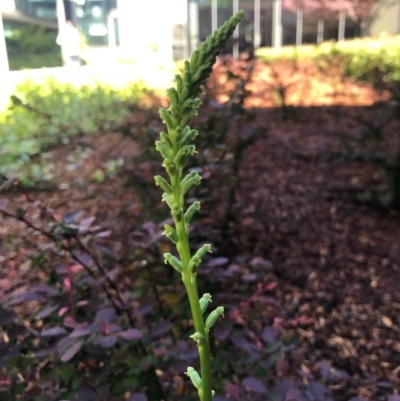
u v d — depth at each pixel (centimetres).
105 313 157
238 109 354
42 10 1193
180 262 86
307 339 272
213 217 317
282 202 440
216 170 298
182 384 190
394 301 307
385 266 345
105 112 703
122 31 1303
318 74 922
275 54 1056
